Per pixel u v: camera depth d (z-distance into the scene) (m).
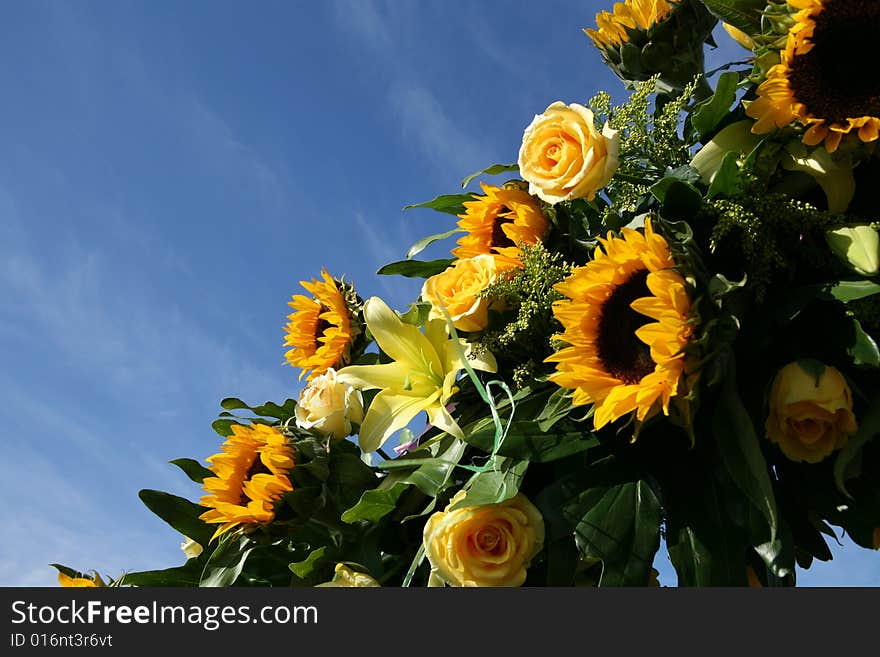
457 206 1.12
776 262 0.88
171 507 1.10
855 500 0.88
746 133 0.91
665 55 1.04
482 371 1.00
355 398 1.05
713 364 0.83
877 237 0.84
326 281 1.21
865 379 0.88
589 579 0.90
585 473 0.88
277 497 0.98
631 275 0.86
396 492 0.95
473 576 0.87
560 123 0.98
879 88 0.86
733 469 0.82
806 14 0.86
